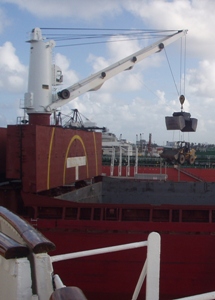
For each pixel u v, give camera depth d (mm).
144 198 19391
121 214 12336
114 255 11688
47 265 3385
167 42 23969
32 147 12430
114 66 22266
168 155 19188
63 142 15008
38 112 18625
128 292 11742
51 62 19109
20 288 3312
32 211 12773
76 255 3994
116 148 49156
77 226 11859
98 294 11930
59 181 14570
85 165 17953
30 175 12484
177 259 11617
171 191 19000
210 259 11523
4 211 4457
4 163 15133
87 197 18031
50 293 3371
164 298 11883
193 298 3061
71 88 20516
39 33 18562
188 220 12203
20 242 3756
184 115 17703
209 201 18422
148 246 3729
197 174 37625
